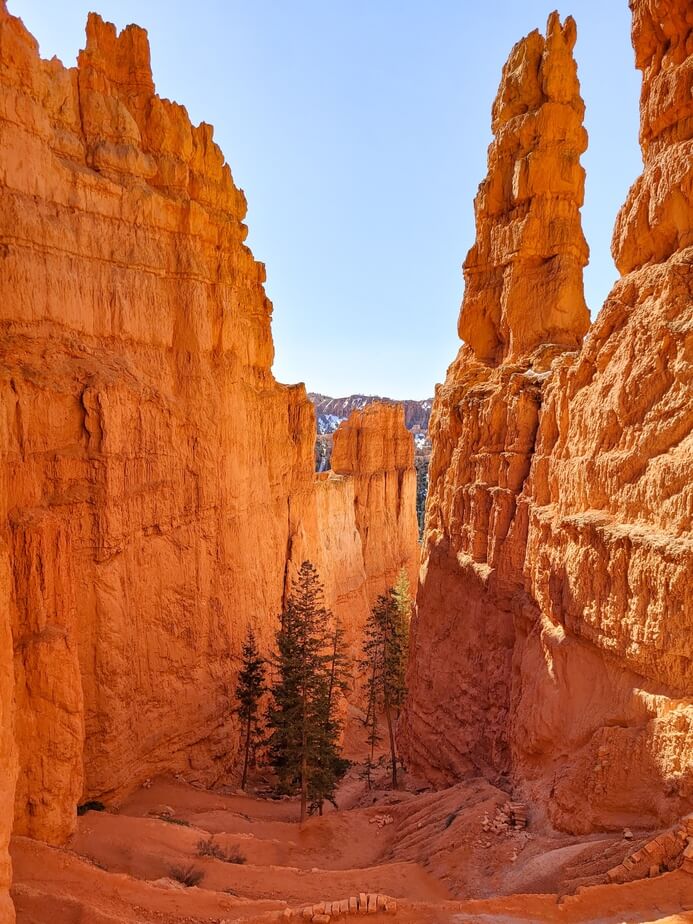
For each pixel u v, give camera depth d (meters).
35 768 16.62
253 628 33.97
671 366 14.73
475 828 17.42
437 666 28.31
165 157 28.28
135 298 25.78
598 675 16.06
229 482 31.16
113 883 14.27
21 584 16.94
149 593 25.61
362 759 43.41
